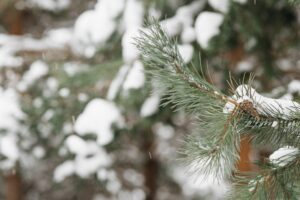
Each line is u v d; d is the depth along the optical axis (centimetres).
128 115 481
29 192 860
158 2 387
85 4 696
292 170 136
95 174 538
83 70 457
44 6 720
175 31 376
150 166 789
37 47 590
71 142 519
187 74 134
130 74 388
